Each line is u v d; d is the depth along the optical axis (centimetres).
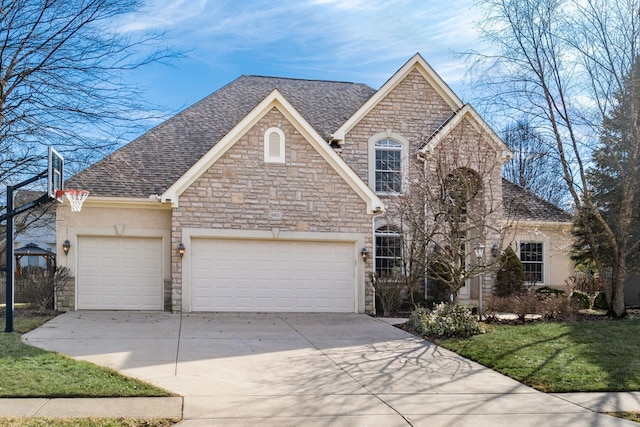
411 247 1653
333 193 1694
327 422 703
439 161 1416
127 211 1672
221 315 1573
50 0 1162
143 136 1906
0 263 2911
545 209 2217
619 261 1644
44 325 1318
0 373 823
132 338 1184
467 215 1388
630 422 738
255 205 1645
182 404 755
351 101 2259
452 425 708
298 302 1677
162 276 1681
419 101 2053
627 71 1628
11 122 1180
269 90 2256
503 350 1117
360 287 1700
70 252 1638
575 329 1323
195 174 1612
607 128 1647
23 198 1877
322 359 1057
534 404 809
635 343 1180
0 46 1166
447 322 1302
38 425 636
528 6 1642
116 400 757
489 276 1992
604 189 1861
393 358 1082
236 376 912
